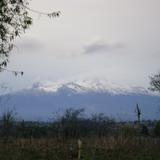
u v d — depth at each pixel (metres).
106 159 49.25
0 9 31.16
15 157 48.56
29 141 58.31
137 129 60.69
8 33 32.06
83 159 48.53
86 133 72.75
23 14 31.92
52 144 55.47
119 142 56.69
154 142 61.66
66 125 70.88
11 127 67.25
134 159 50.72
